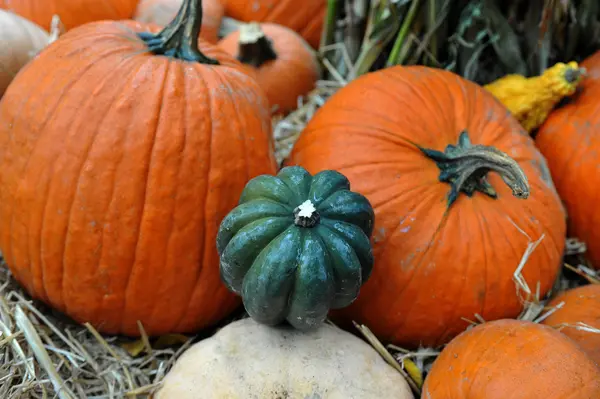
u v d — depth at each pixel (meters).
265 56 1.12
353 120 0.87
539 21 1.02
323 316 0.76
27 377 0.80
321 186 0.78
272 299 0.74
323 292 0.74
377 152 0.85
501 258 0.83
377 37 1.06
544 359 0.73
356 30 1.11
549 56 1.06
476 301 0.83
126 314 0.84
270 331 0.79
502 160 0.80
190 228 0.81
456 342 0.79
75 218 0.79
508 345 0.75
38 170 0.80
